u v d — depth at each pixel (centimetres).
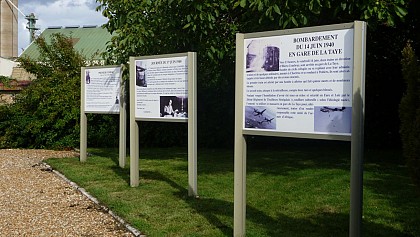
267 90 493
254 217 632
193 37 1003
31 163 1143
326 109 447
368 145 1464
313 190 786
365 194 756
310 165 1079
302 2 729
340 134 439
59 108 1514
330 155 1280
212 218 632
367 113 1447
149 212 664
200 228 588
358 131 425
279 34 480
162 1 926
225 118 1598
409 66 395
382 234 557
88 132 1573
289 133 477
